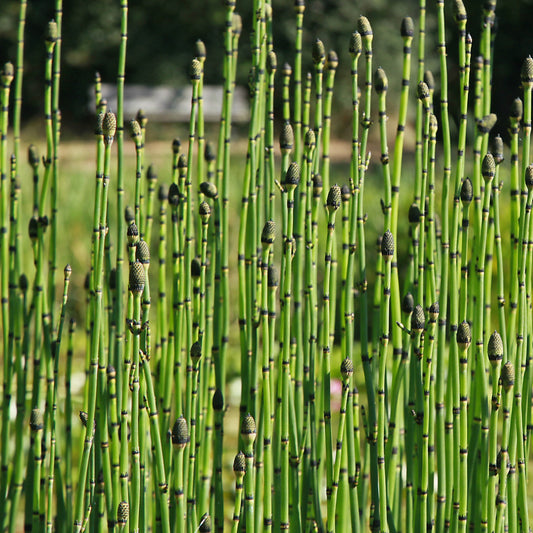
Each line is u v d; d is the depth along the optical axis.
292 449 2.23
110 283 2.24
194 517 2.22
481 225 2.21
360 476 2.24
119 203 2.21
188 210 2.23
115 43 13.99
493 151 2.22
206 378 2.28
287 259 2.19
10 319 2.26
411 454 2.25
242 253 2.26
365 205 4.42
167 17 13.85
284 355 2.20
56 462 2.25
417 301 2.23
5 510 2.23
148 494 2.26
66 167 7.69
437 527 2.21
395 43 12.53
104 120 2.16
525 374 2.23
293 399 2.24
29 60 14.14
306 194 2.22
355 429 2.23
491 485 2.20
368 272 4.14
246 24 12.84
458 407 2.20
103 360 2.18
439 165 4.65
